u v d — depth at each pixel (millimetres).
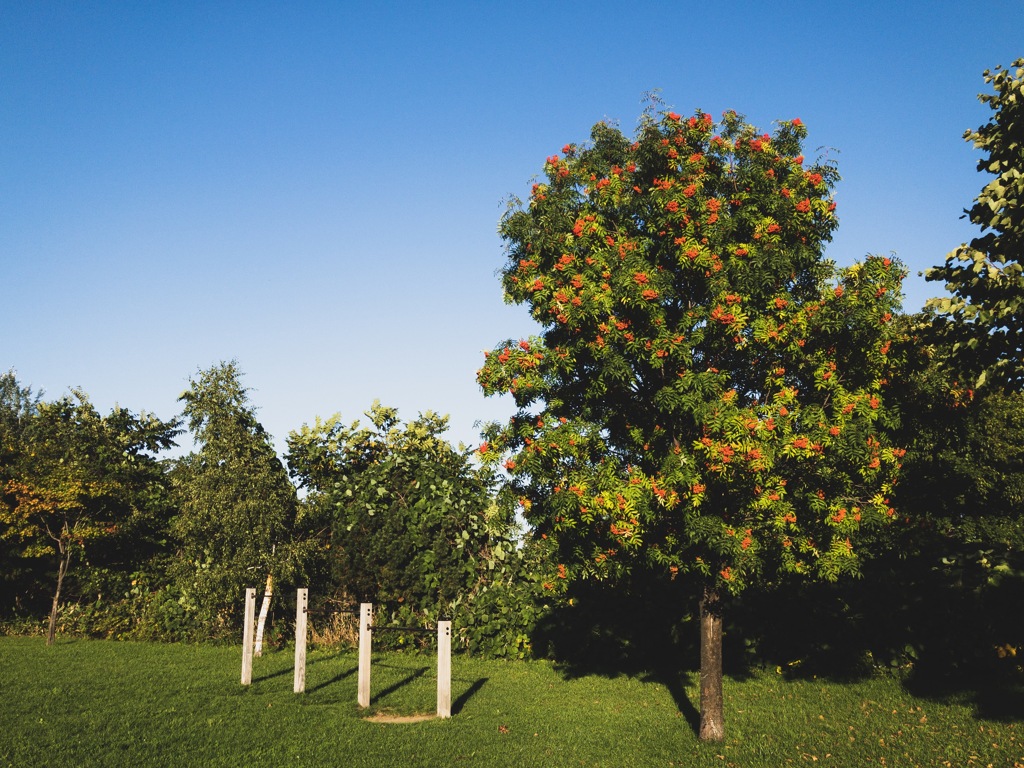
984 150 7910
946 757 8117
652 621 14852
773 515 8625
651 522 8805
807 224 9547
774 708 10750
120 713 9883
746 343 8922
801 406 8992
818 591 13047
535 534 10219
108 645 17484
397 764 7895
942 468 11758
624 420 9930
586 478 8891
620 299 8961
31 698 10680
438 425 24406
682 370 9109
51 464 20078
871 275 8969
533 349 9508
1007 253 7359
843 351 9000
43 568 20359
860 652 12648
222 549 16516
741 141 9898
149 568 20422
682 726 9797
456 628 16250
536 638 15727
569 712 10617
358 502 17734
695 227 9305
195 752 8156
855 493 9305
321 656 15852
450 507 17094
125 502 20422
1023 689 10695
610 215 10188
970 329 7473
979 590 11359
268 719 9766
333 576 17219
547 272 10227
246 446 16703
